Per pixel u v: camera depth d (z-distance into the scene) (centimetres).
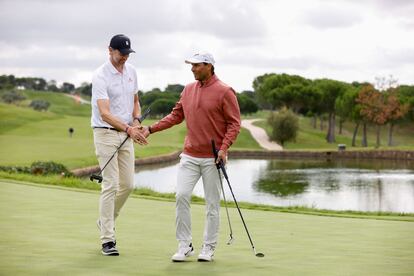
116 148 660
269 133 9788
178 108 662
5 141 5762
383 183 3756
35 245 651
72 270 532
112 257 599
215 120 618
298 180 3947
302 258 612
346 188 3425
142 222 863
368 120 9638
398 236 773
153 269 548
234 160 6544
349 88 10500
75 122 9644
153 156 5328
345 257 620
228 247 680
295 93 10744
